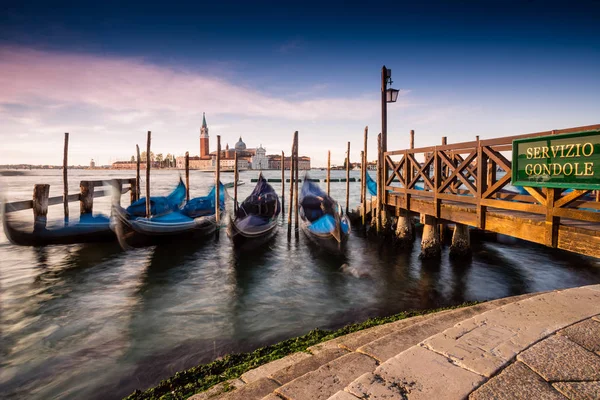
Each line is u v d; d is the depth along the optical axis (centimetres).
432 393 214
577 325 298
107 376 455
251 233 1152
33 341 554
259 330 590
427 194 792
